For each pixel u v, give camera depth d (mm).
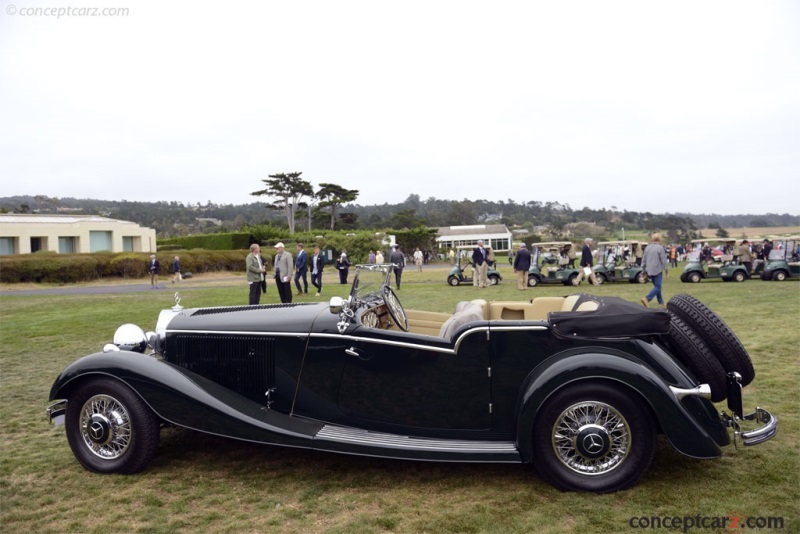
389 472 3943
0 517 3287
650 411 3461
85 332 10422
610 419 3486
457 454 3543
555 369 3453
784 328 8852
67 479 3848
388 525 3152
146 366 3861
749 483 3592
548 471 3533
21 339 9641
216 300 16453
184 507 3410
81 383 3955
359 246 47719
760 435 3523
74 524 3191
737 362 3709
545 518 3205
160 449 4438
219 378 4238
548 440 3518
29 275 27766
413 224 100250
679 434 3350
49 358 8023
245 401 4016
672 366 3520
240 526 3162
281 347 4070
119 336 4316
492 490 3605
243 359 4164
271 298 16938
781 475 3695
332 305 3883
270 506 3420
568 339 3586
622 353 3508
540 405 3451
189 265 34281
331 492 3619
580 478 3504
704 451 3361
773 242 21531
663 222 150250
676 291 16141
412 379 3799
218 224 170750
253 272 12516
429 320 4922
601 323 3541
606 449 3445
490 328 3666
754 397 5348
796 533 2994
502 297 15297
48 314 13477
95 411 3975
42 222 44719
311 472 3959
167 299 17188
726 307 11625
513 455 3527
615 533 3020
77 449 3996
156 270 25172
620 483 3473
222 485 3744
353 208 194500
